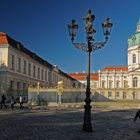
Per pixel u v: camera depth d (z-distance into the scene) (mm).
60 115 28875
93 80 136125
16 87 63312
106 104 51219
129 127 19125
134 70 102688
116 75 127000
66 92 53625
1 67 57469
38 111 35719
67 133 15836
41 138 14102
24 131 16422
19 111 35344
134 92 57750
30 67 74125
